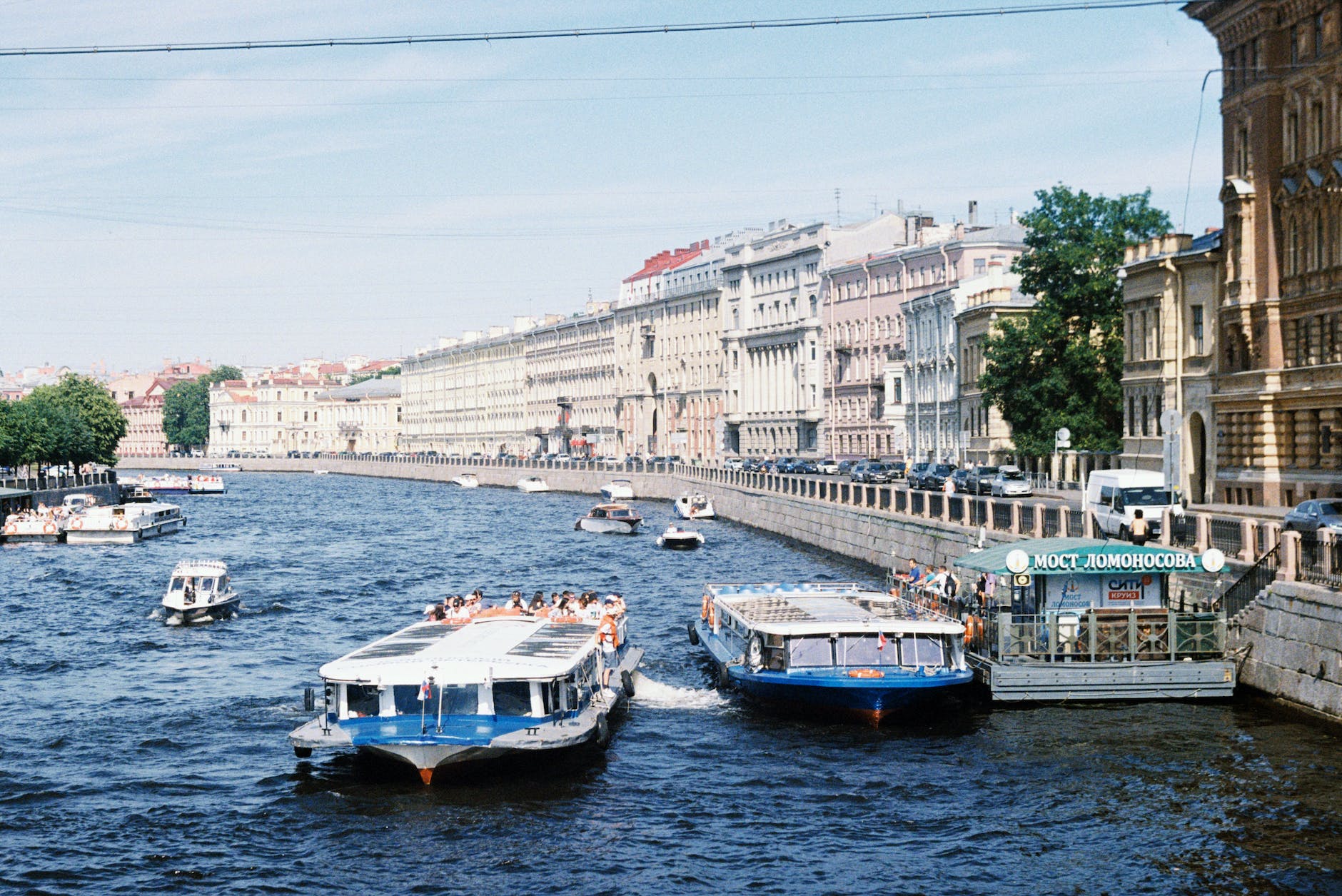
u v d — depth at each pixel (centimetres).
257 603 5719
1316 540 3167
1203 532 3734
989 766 2917
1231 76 6284
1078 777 2822
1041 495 7650
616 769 2970
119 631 5019
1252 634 3331
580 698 3100
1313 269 5734
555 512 11969
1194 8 6412
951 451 10894
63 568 7388
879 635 3362
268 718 3516
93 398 16738
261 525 10550
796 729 3278
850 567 6600
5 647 4672
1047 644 3353
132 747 3234
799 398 14638
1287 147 5925
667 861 2444
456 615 3903
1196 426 6700
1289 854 2388
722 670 3750
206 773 2998
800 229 14662
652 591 5950
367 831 2608
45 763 3100
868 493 6788
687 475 12538
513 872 2403
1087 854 2431
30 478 11312
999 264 10831
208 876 2403
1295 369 5791
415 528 10150
